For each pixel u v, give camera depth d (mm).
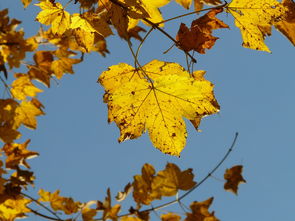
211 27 1151
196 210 1094
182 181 1099
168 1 1133
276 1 1130
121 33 1134
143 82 1127
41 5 1140
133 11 1131
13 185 1133
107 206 1106
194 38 1151
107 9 1138
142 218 1099
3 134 1111
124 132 1135
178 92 1127
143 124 1135
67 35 1149
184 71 1143
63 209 1128
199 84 1124
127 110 1134
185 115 1130
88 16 1141
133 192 1102
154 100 1131
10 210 1135
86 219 1119
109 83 1144
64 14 1144
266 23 1135
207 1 1152
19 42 1108
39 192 1133
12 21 1105
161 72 1146
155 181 1101
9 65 1106
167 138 1131
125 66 1142
